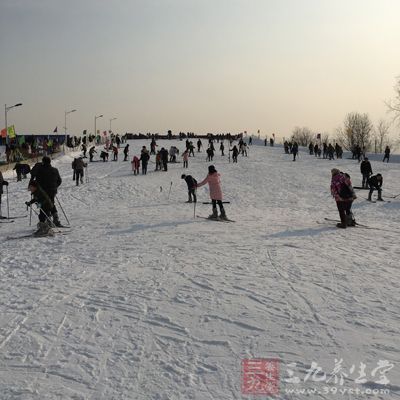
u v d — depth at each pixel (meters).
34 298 6.64
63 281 7.51
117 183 28.45
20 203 20.64
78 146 65.94
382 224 15.04
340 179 13.33
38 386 4.17
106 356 4.77
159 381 4.25
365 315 5.94
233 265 8.55
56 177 12.18
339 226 13.48
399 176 31.55
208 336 5.27
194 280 7.51
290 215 17.19
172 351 4.88
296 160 44.28
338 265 8.63
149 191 25.33
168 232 12.38
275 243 10.84
